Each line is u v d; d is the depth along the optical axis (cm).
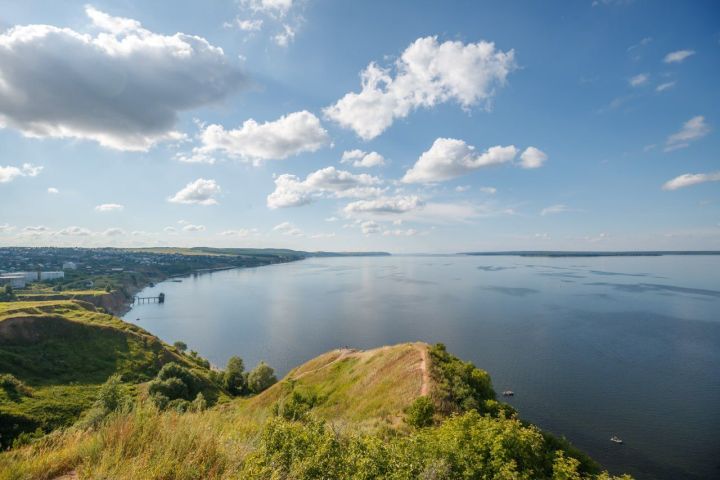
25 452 759
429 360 3984
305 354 10900
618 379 7419
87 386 6431
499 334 11019
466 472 932
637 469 4738
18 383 5591
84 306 11606
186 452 757
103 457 709
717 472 4659
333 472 758
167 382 5972
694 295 17475
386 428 2130
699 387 7000
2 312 8331
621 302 15712
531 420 5909
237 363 8362
